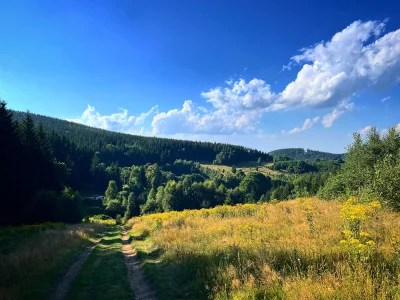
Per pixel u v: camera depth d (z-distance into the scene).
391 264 7.41
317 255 8.63
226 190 109.94
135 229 33.91
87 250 19.41
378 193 15.67
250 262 9.19
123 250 19.36
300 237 11.77
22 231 26.78
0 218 34.22
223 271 8.94
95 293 9.49
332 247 9.45
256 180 117.50
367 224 11.48
